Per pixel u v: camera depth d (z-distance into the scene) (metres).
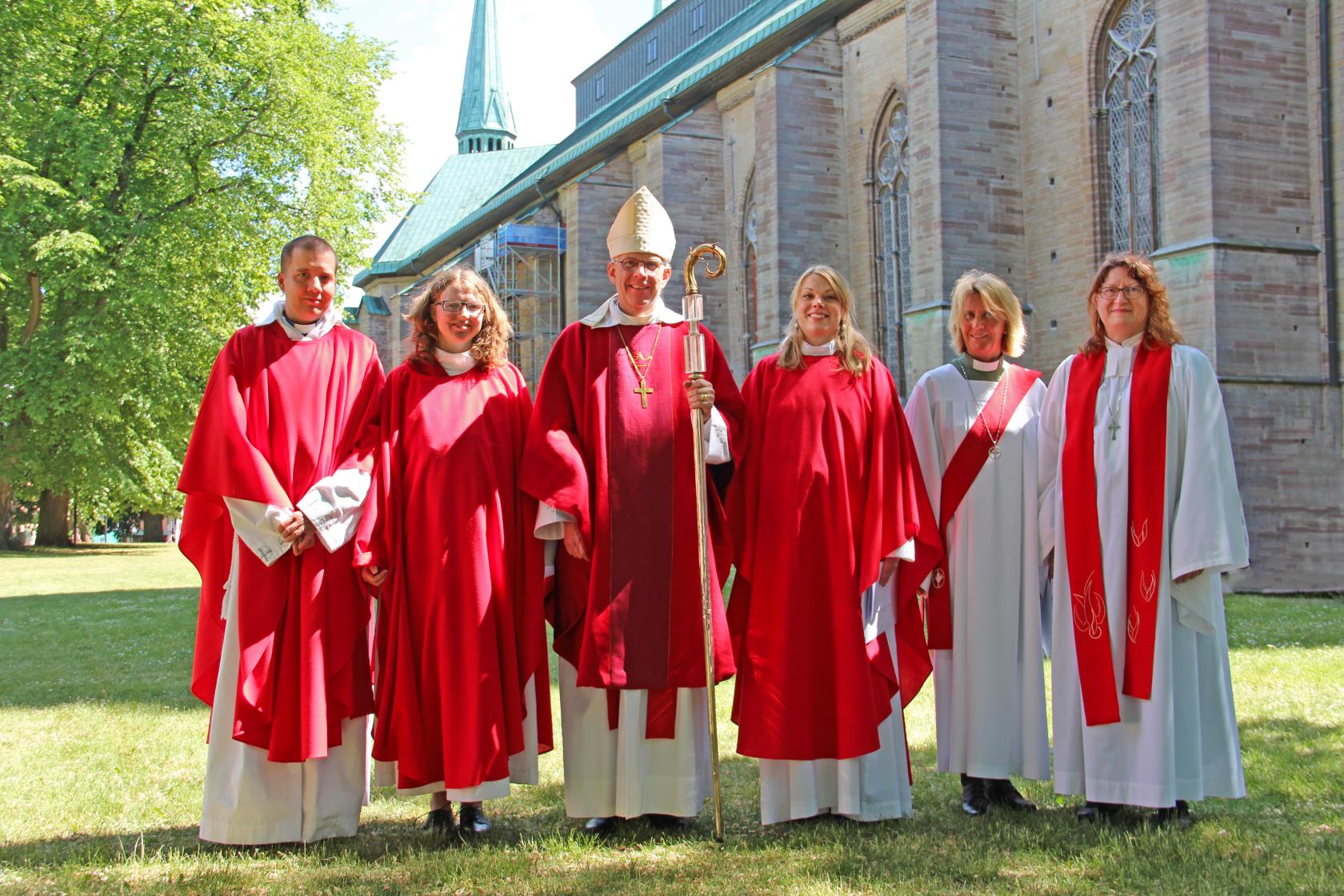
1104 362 6.07
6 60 31.38
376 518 5.75
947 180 24.11
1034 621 6.16
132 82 32.59
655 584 5.81
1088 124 22.89
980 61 24.39
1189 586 5.64
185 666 11.81
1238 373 18.56
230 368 5.79
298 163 34.78
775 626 5.80
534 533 5.88
